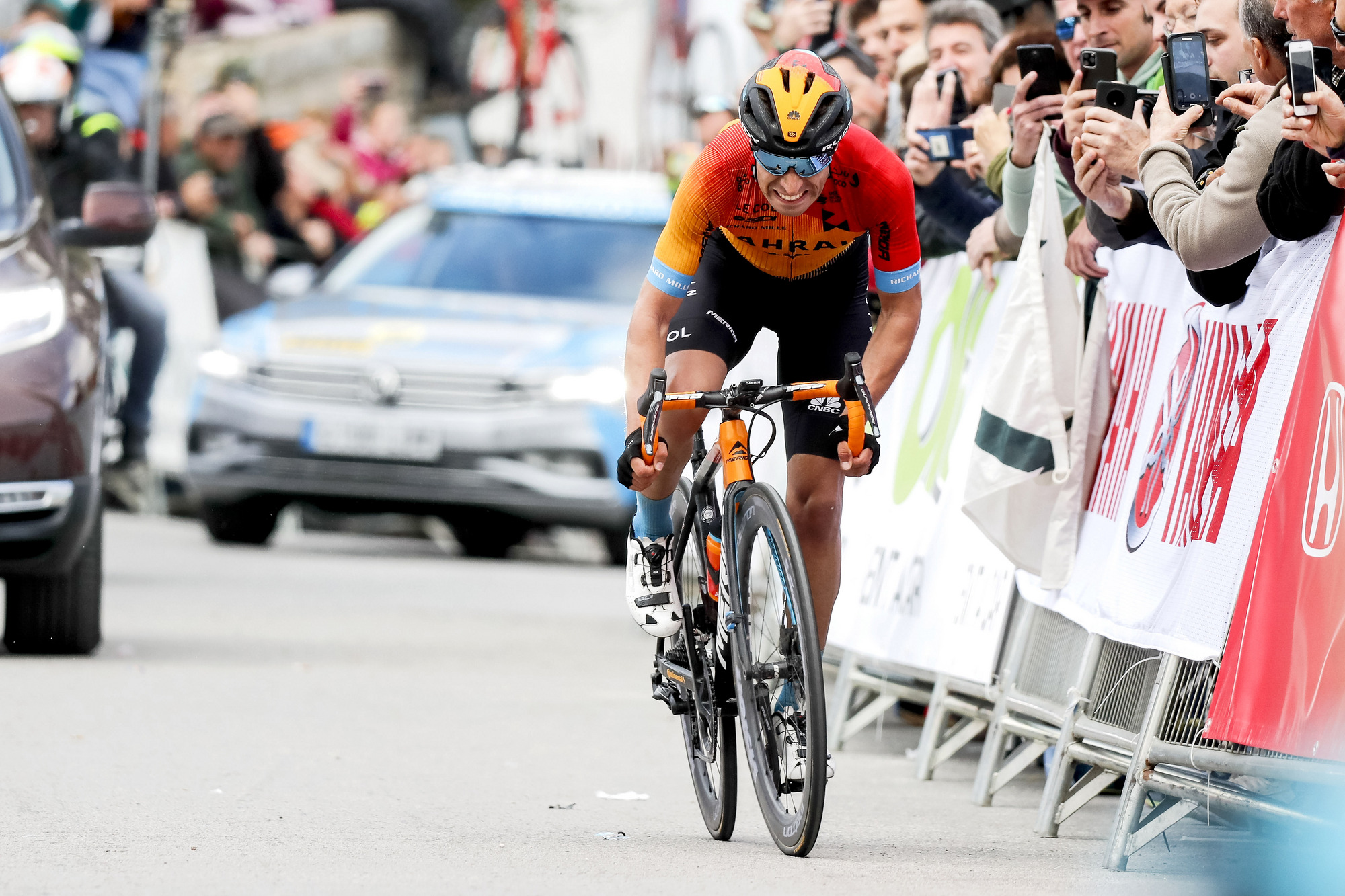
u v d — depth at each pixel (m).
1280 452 13.29
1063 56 19.94
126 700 20.91
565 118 54.59
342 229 55.16
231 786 16.56
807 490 15.16
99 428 23.19
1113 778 16.16
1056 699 17.00
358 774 17.42
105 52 54.22
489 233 40.16
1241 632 13.39
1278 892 13.43
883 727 23.44
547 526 36.31
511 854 14.05
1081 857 14.98
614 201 40.72
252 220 49.19
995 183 19.42
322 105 66.38
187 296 45.56
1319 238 13.65
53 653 24.16
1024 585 17.80
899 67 23.66
